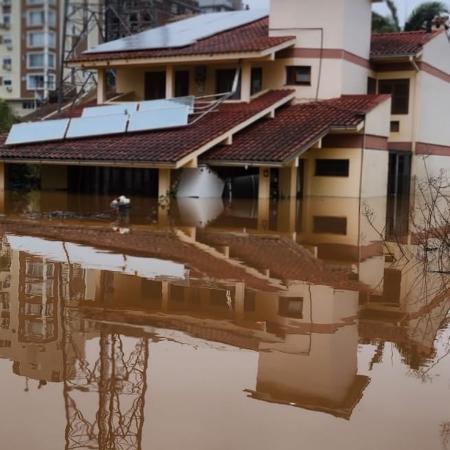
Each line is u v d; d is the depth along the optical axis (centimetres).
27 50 6431
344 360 588
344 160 2350
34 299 790
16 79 6475
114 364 568
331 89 2562
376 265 1066
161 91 2834
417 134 2816
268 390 514
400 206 2180
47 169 2498
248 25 3034
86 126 2328
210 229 1456
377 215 1872
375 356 603
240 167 2228
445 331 689
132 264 1011
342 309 771
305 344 634
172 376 541
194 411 471
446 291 875
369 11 2764
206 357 589
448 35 3167
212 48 2514
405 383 537
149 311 744
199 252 1141
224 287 870
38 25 6369
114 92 3008
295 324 704
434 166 3038
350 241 1345
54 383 522
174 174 2138
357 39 2666
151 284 876
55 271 947
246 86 2481
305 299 816
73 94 3922
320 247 1252
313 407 483
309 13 2566
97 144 2211
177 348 615
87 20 4172
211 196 2145
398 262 1100
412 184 2817
